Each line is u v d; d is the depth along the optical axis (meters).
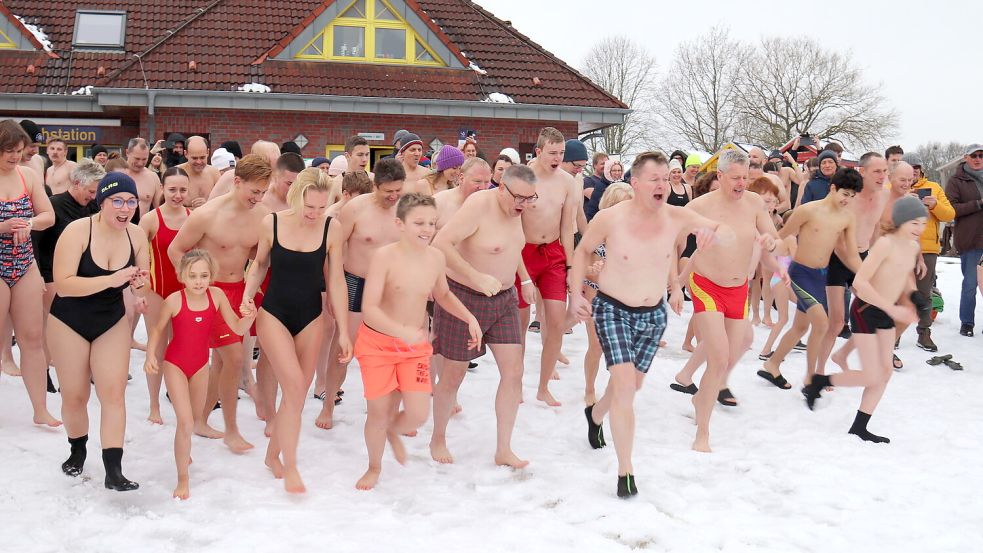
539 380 8.06
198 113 19.11
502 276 5.66
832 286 7.73
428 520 4.78
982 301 12.97
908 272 6.67
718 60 59.66
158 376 6.39
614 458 5.90
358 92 19.69
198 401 5.31
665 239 5.52
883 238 6.61
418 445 6.17
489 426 6.61
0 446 5.69
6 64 19.20
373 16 20.58
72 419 5.23
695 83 60.56
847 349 7.04
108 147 19.59
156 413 6.44
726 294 6.39
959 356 9.57
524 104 20.34
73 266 5.04
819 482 5.56
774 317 12.11
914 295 6.60
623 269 5.48
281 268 5.20
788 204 11.41
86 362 5.16
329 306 7.03
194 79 18.92
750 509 5.08
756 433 6.68
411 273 5.15
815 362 7.52
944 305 12.45
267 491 5.15
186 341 5.15
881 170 8.70
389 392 5.19
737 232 6.36
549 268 7.06
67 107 18.80
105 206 5.07
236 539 4.41
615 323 5.45
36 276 6.05
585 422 6.80
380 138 20.00
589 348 7.16
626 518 4.82
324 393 7.29
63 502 4.89
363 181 6.97
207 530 4.52
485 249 5.55
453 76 20.75
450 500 5.11
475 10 23.05
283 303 5.21
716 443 6.46
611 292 5.52
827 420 7.11
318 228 5.30
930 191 9.84
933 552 4.51
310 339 5.32
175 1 21.94
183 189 6.34
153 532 4.50
